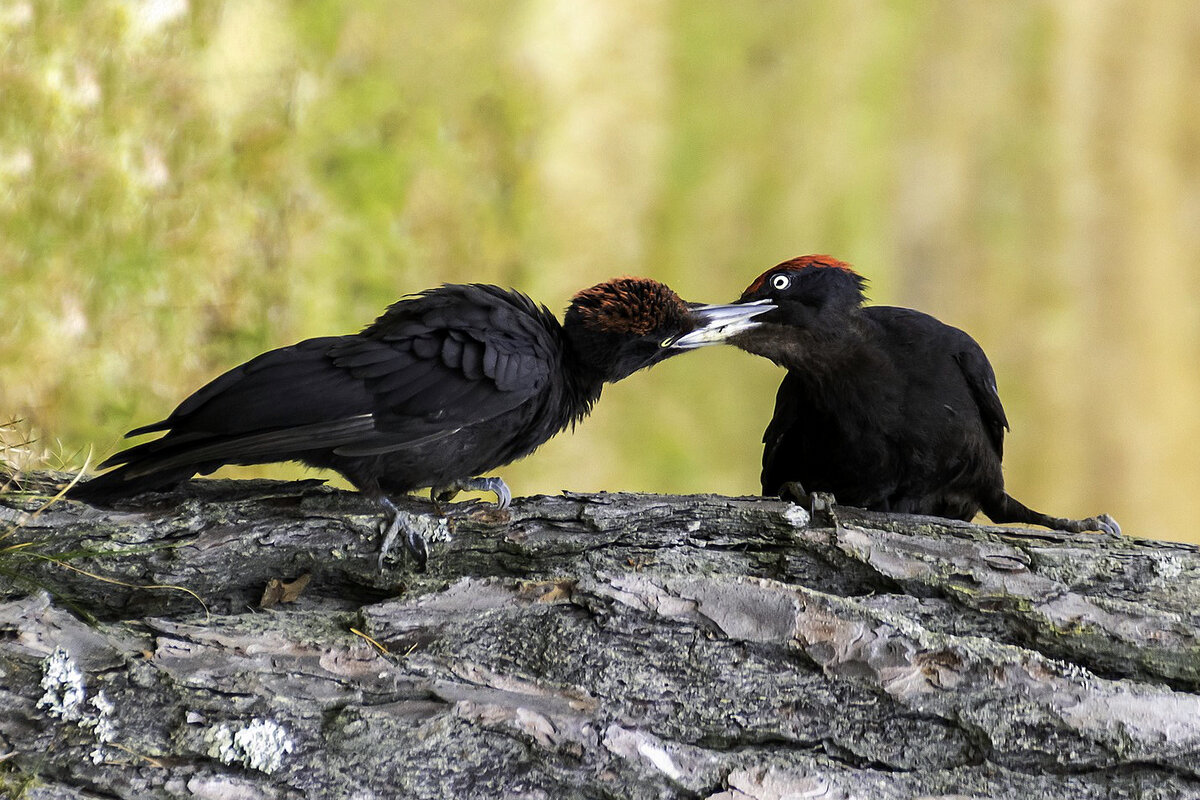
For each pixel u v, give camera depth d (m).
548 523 7.50
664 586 7.07
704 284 22.22
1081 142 26.78
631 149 22.12
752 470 20.81
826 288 9.71
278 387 7.95
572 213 21.09
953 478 10.12
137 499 7.79
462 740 6.64
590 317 9.44
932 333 9.95
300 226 17.50
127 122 16.22
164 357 15.65
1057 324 25.28
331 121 18.41
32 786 6.52
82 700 6.70
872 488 10.38
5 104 15.30
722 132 23.44
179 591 7.42
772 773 6.57
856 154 24.58
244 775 6.56
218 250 16.53
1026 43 27.42
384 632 7.03
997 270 25.28
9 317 14.52
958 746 6.61
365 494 7.98
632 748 6.66
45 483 8.16
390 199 18.62
